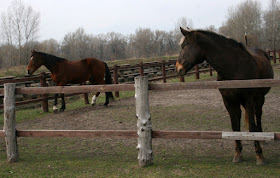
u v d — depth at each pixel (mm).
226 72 3375
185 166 3434
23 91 3855
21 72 14102
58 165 3654
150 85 3424
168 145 4465
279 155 3742
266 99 8430
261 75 3527
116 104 8875
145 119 3396
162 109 7613
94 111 7910
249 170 3203
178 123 5996
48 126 6406
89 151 4297
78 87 3699
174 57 24438
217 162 3553
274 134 3041
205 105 7848
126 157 3924
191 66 3473
